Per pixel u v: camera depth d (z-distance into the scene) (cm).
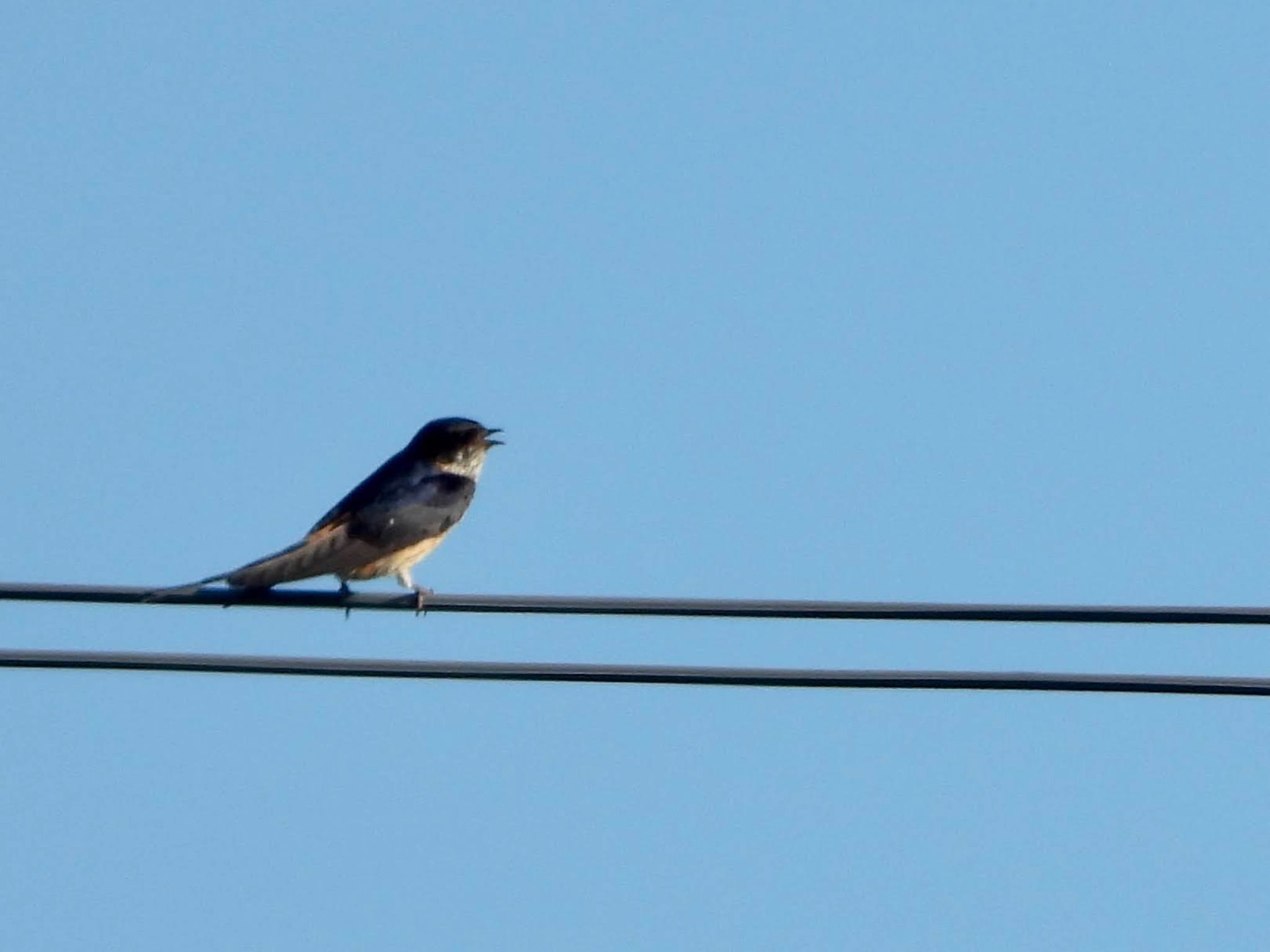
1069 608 1195
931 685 1200
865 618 1212
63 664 1220
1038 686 1202
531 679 1220
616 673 1215
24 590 1240
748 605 1219
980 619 1200
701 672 1211
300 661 1227
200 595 1316
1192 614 1183
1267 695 1190
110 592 1248
